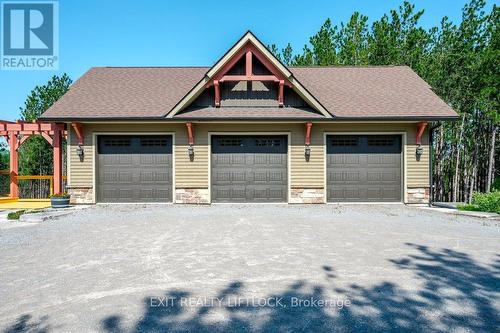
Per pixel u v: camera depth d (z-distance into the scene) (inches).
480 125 871.7
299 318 123.3
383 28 927.7
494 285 157.8
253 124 494.9
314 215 382.9
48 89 849.5
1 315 127.2
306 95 478.0
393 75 617.3
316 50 993.5
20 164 826.8
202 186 493.4
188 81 598.5
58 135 503.8
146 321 121.1
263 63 482.0
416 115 474.9
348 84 580.7
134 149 497.0
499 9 767.1
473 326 117.3
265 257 205.2
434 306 134.2
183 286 156.4
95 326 117.5
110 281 163.9
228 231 287.0
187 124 476.4
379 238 260.5
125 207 460.1
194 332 113.0
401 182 498.0
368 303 137.0
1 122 535.8
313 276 170.2
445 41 916.0
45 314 127.6
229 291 150.0
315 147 495.8
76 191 491.8
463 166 968.9
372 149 500.7
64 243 245.9
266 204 489.4
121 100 521.0
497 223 334.3
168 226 311.6
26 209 454.6
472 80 805.2
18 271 180.7
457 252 218.5
